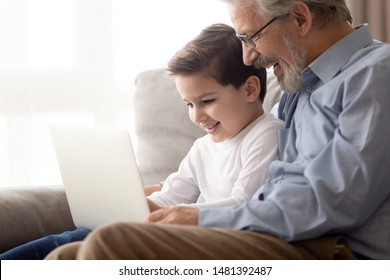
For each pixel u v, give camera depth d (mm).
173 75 1944
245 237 1419
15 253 1816
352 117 1542
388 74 1577
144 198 1622
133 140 3475
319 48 1769
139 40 3422
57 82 3344
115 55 3436
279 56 1779
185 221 1537
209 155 2061
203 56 1902
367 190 1470
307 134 1723
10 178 3318
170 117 2436
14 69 3287
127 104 3461
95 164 1740
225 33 1984
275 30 1742
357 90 1590
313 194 1479
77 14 3359
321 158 1532
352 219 1472
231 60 1923
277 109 2115
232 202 1796
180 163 2348
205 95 1917
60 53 3346
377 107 1522
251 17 1751
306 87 1813
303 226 1444
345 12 1784
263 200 1590
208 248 1368
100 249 1270
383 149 1497
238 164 1939
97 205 1809
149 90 2504
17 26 3283
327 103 1679
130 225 1315
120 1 3410
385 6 3225
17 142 3311
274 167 1720
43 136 3350
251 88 1977
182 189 2113
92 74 3393
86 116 3400
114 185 1693
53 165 3383
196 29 3473
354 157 1485
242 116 1954
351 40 1740
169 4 3445
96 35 3385
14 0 3273
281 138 1863
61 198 2156
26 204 2064
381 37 3234
